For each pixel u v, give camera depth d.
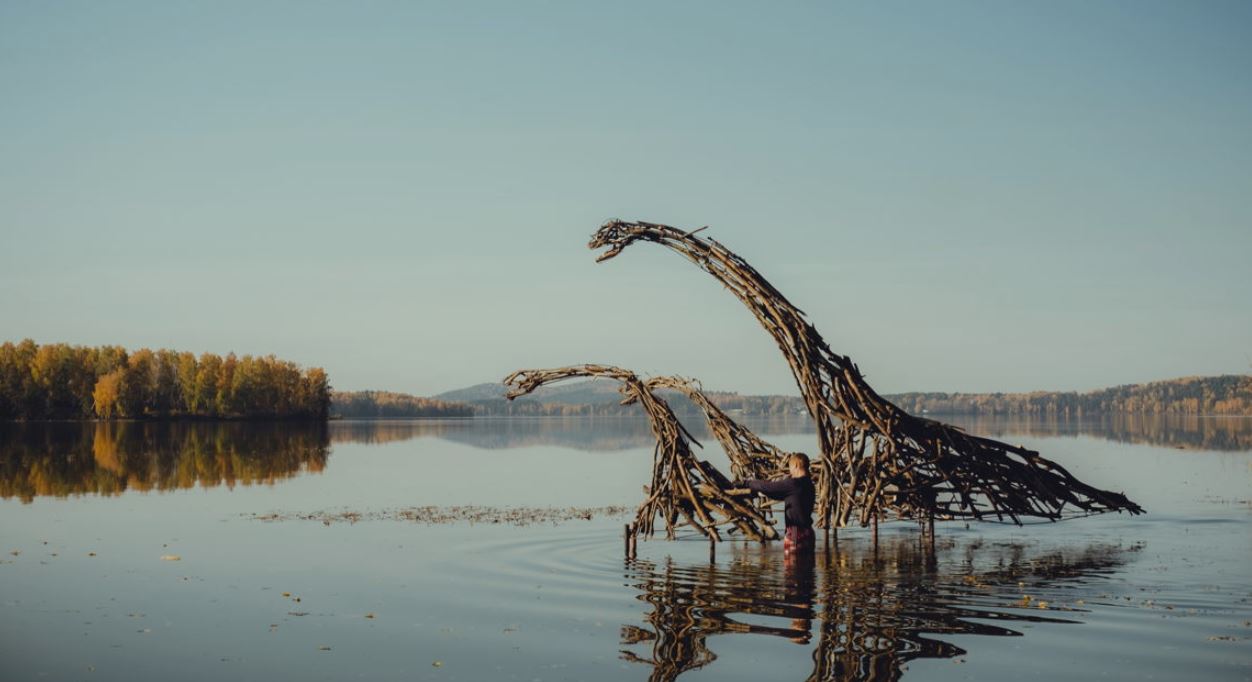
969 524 24.12
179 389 163.12
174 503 30.62
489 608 14.79
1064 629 13.12
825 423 19.88
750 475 21.86
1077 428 103.00
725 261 19.47
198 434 98.25
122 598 15.70
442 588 16.33
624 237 20.12
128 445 71.62
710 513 20.41
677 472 19.86
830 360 19.81
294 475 43.38
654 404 20.09
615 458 57.88
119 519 26.30
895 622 13.63
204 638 13.14
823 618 13.90
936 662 11.67
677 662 11.87
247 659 12.15
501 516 26.81
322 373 182.25
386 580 17.09
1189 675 11.09
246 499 31.97
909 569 17.73
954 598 15.10
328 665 11.87
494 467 49.53
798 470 19.23
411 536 22.69
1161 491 31.77
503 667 11.74
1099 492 22.14
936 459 20.69
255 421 164.00
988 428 102.88
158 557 19.73
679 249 20.00
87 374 159.00
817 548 20.52
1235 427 106.88
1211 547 20.03
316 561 19.16
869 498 20.34
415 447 73.81
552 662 11.92
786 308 19.30
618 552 20.05
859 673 11.32
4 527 24.56
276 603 15.27
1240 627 13.14
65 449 64.81
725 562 18.72
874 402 20.11
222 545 21.33
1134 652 11.99
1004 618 13.75
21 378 150.75
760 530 20.66
